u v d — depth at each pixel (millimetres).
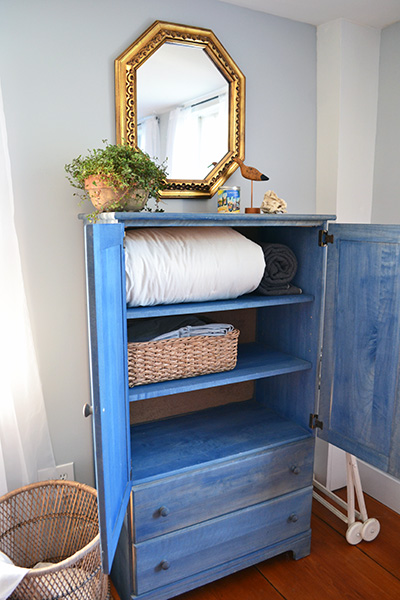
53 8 1561
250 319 2135
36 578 1312
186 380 1610
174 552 1603
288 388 1971
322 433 1839
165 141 1808
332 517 2154
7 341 1580
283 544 1839
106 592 1574
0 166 1479
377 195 2229
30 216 1637
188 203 1919
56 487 1683
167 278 1491
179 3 1764
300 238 1843
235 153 1940
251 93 1979
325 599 1690
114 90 1697
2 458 1575
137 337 1593
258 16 1940
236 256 1610
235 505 1704
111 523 1159
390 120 2123
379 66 2145
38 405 1687
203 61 1823
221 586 1756
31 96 1575
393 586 1749
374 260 1570
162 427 1907
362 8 1896
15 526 1636
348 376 1709
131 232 1598
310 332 1835
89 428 1856
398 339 1518
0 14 1490
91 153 1698
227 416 2016
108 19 1652
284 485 1807
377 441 1624
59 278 1716
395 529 2070
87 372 1819
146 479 1514
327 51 2074
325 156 2156
